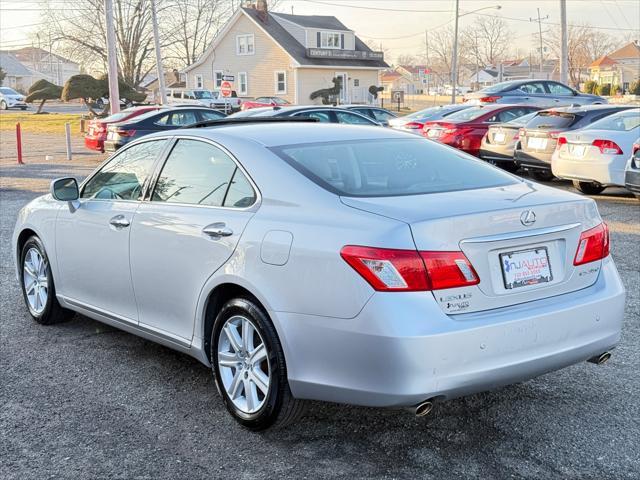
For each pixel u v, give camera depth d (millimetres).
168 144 4836
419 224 3418
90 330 5926
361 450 3811
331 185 3920
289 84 57156
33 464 3732
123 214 4887
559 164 12523
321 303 3539
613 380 4699
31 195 14281
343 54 58562
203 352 4320
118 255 4910
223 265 4047
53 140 32875
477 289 3498
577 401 4383
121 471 3646
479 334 3418
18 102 65188
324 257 3545
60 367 5102
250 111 18500
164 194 4691
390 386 3361
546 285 3730
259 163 4164
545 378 4746
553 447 3812
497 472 3561
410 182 4090
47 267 5828
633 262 7887
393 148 4516
